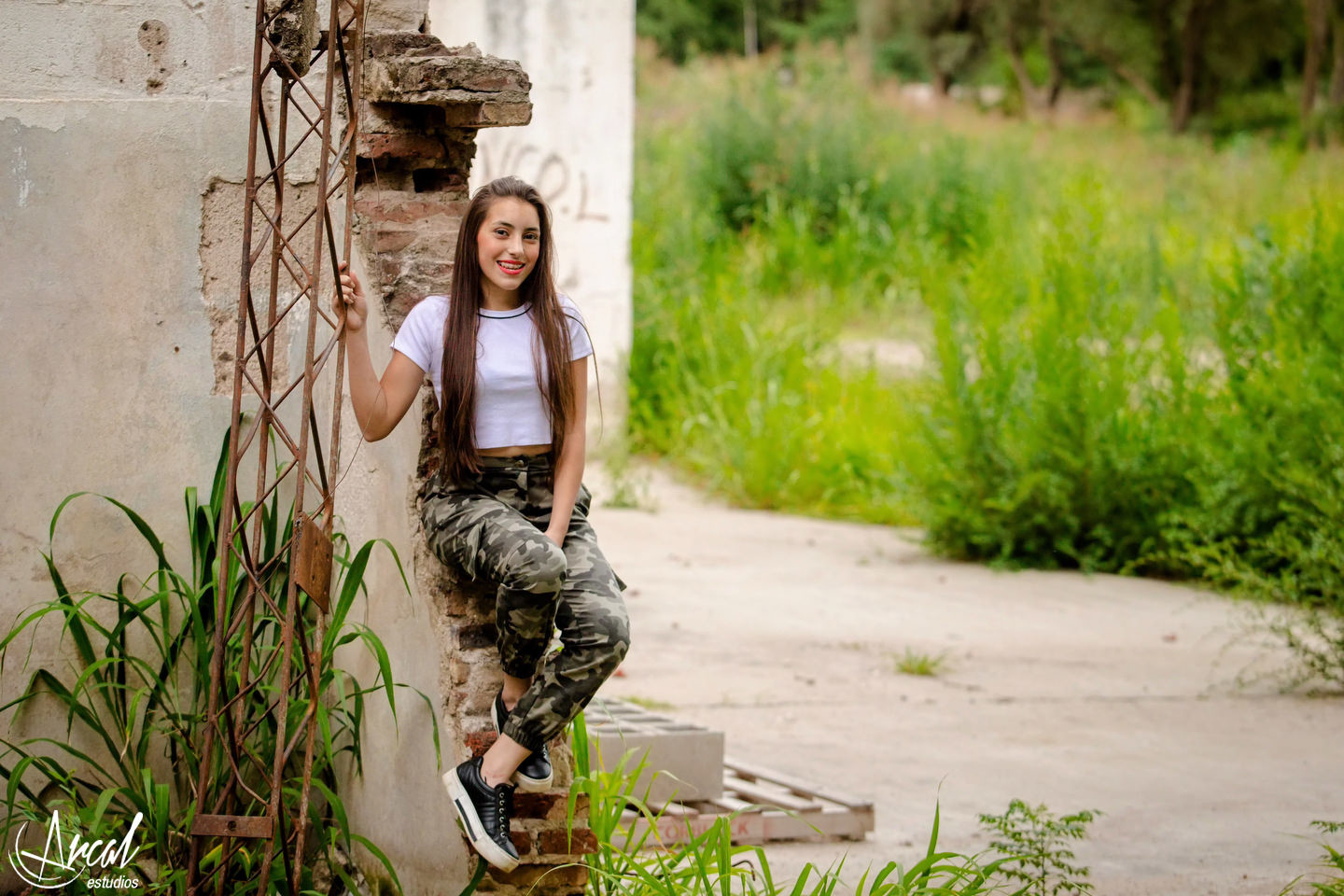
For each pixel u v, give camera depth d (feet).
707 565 36.27
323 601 11.71
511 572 11.85
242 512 14.26
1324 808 19.17
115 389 14.08
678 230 63.77
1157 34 136.36
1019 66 144.77
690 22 164.96
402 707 13.70
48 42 13.76
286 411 14.70
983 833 17.70
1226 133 128.57
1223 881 15.96
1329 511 29.30
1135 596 33.86
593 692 12.23
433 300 12.70
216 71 14.32
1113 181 87.25
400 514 13.47
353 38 13.58
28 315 13.75
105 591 14.15
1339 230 37.68
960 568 36.99
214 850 12.78
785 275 65.57
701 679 25.44
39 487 13.88
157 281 14.19
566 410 12.52
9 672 13.80
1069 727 23.22
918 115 107.24
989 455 37.55
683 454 49.60
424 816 13.24
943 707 24.27
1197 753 21.91
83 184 13.88
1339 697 25.61
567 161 47.96
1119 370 37.27
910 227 70.59
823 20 168.04
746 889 13.76
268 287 14.49
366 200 13.94
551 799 13.00
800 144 73.82
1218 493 34.09
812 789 18.35
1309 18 126.41
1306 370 34.35
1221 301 38.81
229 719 12.03
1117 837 17.67
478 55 13.66
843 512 44.39
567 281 48.37
